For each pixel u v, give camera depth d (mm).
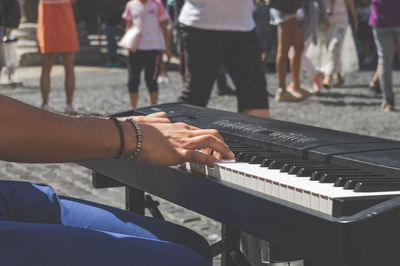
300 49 9344
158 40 7812
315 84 10227
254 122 1997
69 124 1319
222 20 3809
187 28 3908
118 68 16609
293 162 1465
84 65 17469
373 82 10328
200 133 1511
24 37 17250
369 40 15836
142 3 7660
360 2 16062
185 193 1563
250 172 1375
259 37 11898
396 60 15555
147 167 1735
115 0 23672
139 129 1426
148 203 2266
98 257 1221
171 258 1270
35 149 1271
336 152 1528
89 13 23750
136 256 1247
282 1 7836
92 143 1351
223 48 3875
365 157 1471
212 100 9672
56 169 5211
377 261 1102
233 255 1841
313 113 8250
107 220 1638
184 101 3994
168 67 15938
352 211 1143
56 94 10797
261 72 3869
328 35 10586
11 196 1640
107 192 4504
